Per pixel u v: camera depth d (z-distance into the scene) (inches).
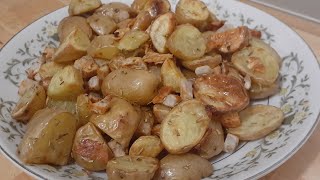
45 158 9.6
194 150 9.9
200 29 12.2
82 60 11.2
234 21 13.7
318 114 10.2
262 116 10.7
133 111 9.9
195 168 9.4
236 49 11.6
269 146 10.0
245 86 11.1
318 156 10.6
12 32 14.8
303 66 11.7
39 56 13.0
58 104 10.9
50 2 16.2
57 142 9.7
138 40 11.3
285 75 11.9
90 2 13.1
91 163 9.7
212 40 11.6
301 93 11.1
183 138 9.4
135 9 13.1
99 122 9.8
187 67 11.2
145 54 11.3
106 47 11.4
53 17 13.8
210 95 10.3
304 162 10.4
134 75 10.4
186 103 9.7
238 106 10.2
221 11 13.9
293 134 9.9
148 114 10.4
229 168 9.8
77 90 10.7
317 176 10.2
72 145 10.0
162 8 12.2
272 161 9.3
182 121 9.6
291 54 12.2
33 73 12.0
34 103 10.8
